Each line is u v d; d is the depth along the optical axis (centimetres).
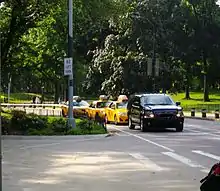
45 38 4850
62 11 3081
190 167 1398
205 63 7012
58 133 2402
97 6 3141
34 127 2452
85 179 1206
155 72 5372
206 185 701
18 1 2747
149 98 2953
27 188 1092
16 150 1842
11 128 2411
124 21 5053
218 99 7975
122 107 3625
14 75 3534
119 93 5750
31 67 5828
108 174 1280
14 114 2492
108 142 2170
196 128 3109
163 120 2773
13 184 1139
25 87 10238
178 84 6184
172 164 1458
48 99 9444
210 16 6819
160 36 5872
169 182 1159
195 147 1934
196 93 9469
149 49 5709
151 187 1099
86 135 2386
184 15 6444
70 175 1265
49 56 5709
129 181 1177
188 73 6881
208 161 1521
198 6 6744
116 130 2991
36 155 1684
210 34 6800
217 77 7331
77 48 6297
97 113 3309
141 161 1524
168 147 1939
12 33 2891
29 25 2948
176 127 2814
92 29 5922
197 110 5859
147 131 2873
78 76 6244
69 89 2547
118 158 1598
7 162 1506
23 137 2316
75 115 3756
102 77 6244
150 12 5772
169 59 6066
